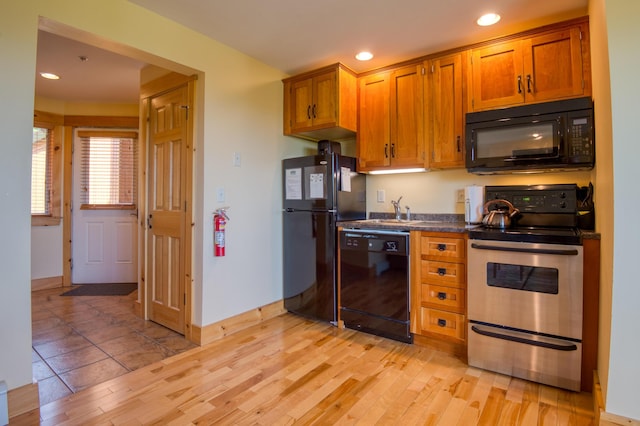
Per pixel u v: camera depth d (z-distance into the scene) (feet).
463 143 8.64
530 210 8.02
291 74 10.98
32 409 5.65
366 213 11.35
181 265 9.09
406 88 9.59
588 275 6.11
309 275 10.16
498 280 6.95
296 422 5.48
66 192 14.39
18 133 5.55
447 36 8.40
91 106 14.49
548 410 5.74
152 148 10.14
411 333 8.39
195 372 7.07
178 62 7.90
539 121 7.36
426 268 8.11
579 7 7.15
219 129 8.86
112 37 6.75
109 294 13.09
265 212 10.23
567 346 6.24
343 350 8.13
